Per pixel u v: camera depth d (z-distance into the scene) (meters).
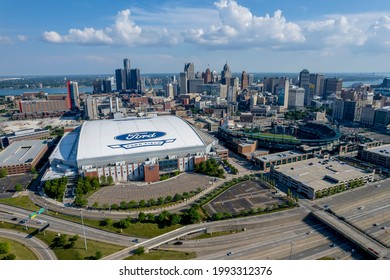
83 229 181.75
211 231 186.88
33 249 162.38
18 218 199.88
